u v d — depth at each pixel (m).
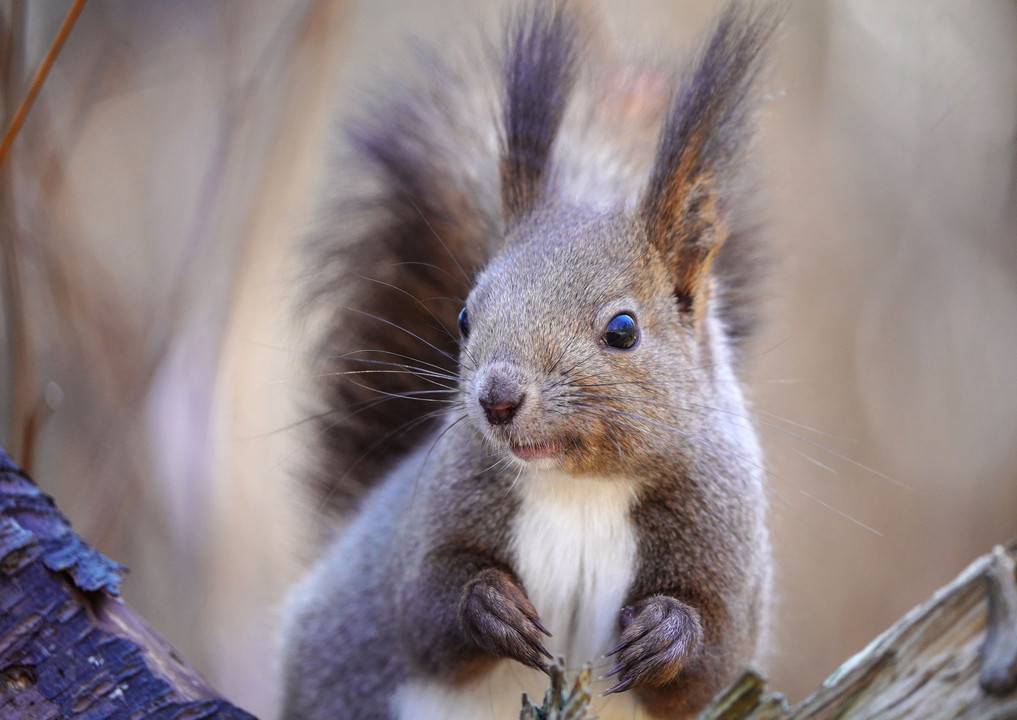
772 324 12.66
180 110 15.95
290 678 10.59
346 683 9.94
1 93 10.41
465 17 16.28
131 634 6.52
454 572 8.40
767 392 14.31
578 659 8.51
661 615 7.70
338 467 10.99
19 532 6.39
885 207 16.14
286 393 13.07
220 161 12.08
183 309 12.31
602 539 8.30
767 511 9.42
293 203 12.96
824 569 15.03
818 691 5.40
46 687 6.23
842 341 15.86
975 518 15.20
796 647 14.51
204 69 15.51
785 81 16.39
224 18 13.98
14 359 10.20
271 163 12.36
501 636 7.74
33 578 6.35
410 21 16.25
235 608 13.52
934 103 15.97
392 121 10.71
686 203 8.41
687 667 8.02
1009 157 15.73
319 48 12.35
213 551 13.29
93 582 6.46
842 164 16.28
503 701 8.67
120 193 16.16
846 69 16.42
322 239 10.94
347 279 10.79
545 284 7.97
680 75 9.17
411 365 10.53
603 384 7.68
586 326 7.83
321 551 11.13
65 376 12.45
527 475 8.23
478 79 10.69
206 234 12.36
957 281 15.95
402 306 10.57
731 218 9.41
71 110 13.98
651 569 8.23
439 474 8.66
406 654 8.82
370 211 10.74
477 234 10.27
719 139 8.43
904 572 14.93
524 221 8.87
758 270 9.95
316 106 12.83
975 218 15.95
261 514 13.59
